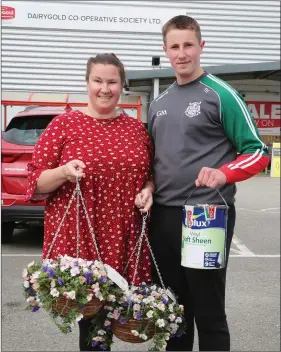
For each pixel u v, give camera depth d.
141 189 2.31
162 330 2.17
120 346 3.22
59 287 2.03
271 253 5.87
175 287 2.50
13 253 5.61
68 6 14.52
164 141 2.34
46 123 5.53
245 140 2.23
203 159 2.28
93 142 2.24
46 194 2.29
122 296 2.13
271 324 3.63
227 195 2.32
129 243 2.31
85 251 2.24
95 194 2.24
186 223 2.11
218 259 2.09
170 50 2.29
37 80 14.93
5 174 5.19
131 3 14.71
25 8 14.50
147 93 14.81
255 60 16.22
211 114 2.24
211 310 2.32
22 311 3.79
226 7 15.74
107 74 2.21
